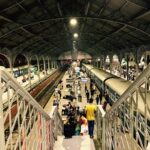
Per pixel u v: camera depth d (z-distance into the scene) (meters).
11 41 14.87
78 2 12.36
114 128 4.18
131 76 20.41
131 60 22.59
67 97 20.80
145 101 2.26
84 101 20.75
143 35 12.66
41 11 12.16
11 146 2.18
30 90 20.16
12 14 10.45
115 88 13.29
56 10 13.36
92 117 9.77
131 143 2.94
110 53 28.00
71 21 12.03
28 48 21.95
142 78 2.26
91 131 9.76
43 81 28.94
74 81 21.86
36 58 27.86
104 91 19.69
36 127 3.65
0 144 1.80
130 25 11.38
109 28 15.77
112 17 11.66
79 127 9.30
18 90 2.36
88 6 11.66
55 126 6.92
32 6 10.82
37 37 17.98
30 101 3.04
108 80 18.23
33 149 3.40
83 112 11.99
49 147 5.44
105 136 5.79
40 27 15.35
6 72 1.86
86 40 28.73
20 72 25.36
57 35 21.41
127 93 2.92
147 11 8.84
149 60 13.65
